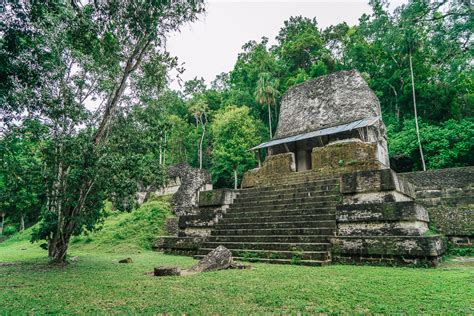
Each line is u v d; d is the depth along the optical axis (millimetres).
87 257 11609
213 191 12375
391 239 7395
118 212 20531
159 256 11312
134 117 11156
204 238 10969
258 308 3711
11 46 6254
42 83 7719
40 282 6156
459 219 10367
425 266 6914
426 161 21141
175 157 38719
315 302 3957
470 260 8461
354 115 16312
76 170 8500
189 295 4473
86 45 8680
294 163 15930
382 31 24719
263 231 9812
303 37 36594
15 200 9797
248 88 38219
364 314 3406
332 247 8117
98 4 7012
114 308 3902
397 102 26516
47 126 9250
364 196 8875
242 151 29406
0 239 30406
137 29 7234
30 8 6328
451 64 16594
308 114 18125
